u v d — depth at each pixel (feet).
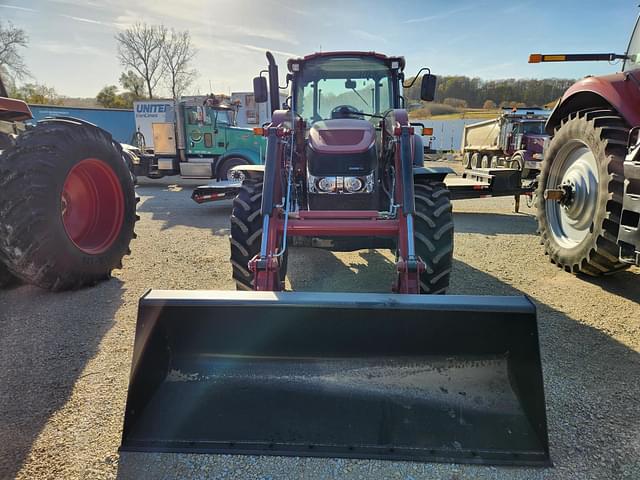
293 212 9.39
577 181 13.12
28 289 11.89
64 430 6.34
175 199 32.01
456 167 62.28
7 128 14.16
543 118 47.67
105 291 11.84
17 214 10.30
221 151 37.93
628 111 10.91
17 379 7.58
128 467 5.69
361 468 5.65
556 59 13.42
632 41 13.03
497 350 6.20
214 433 6.03
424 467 5.64
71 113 67.31
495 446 5.75
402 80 13.66
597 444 6.03
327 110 13.75
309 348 6.42
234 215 10.39
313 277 13.26
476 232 20.30
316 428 6.03
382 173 11.78
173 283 12.55
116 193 13.35
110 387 7.37
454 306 5.91
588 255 12.04
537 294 11.69
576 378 7.61
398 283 8.01
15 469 5.61
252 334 6.41
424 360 6.32
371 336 6.27
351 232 8.71
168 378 6.49
